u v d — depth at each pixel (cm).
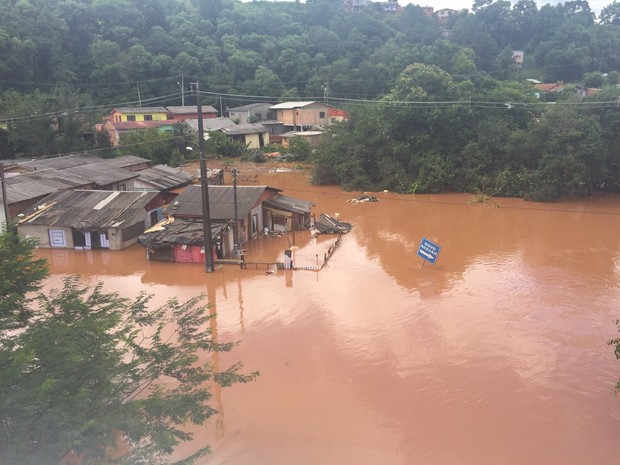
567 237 3406
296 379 1652
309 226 3775
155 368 1103
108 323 1062
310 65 9362
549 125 4662
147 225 3456
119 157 5159
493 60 9300
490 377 1652
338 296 2358
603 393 1561
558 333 1959
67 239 3147
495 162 5038
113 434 945
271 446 1323
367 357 1789
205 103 8581
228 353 1831
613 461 1262
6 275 1057
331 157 5512
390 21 11719
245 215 3106
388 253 3056
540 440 1344
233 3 11962
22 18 7019
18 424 773
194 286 2516
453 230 3631
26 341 937
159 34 8606
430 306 2222
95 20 8156
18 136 5175
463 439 1349
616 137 4594
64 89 6116
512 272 2669
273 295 2384
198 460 1264
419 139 5138
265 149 7500
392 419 1439
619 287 2438
